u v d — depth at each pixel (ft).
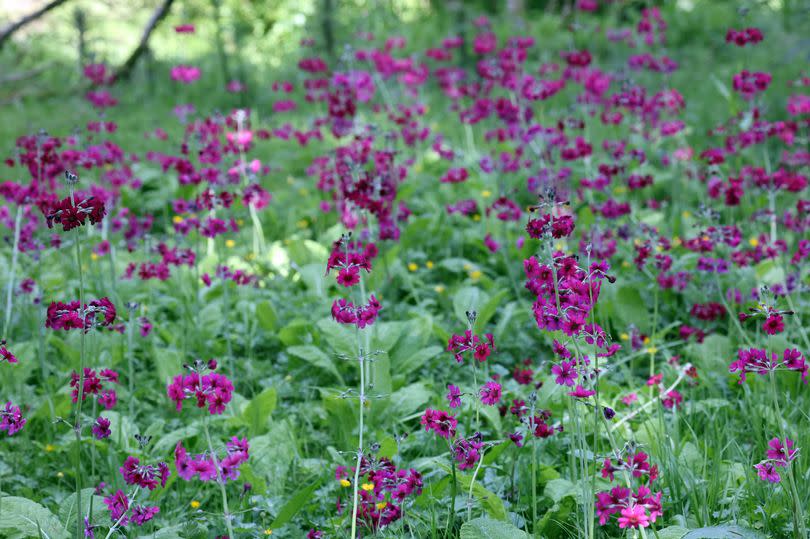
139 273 16.61
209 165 22.09
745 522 10.61
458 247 21.80
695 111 33.76
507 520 10.61
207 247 22.81
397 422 13.84
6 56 49.80
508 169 23.13
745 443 13.16
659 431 12.32
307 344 16.58
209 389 9.45
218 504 12.10
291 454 12.84
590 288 9.62
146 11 56.80
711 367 15.48
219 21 50.03
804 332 15.17
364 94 23.20
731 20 51.47
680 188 25.44
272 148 32.58
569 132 30.01
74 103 42.27
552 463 12.46
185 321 16.88
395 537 10.58
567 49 48.65
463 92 26.66
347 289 18.44
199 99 43.86
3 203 25.82
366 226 21.39
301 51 49.75
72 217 9.43
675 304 18.33
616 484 10.85
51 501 12.17
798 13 45.96
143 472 9.98
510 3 59.62
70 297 18.76
